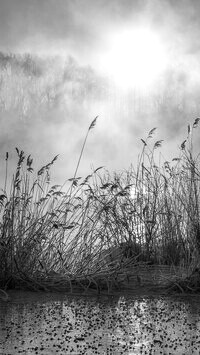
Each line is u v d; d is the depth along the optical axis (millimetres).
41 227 8969
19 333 6098
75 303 7691
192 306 7594
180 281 8625
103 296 8164
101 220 9898
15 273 8602
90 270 8930
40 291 8414
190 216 10430
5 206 8977
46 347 5602
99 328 6391
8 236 8781
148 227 10883
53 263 9156
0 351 5430
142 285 8773
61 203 9508
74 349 5559
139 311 7281
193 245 10219
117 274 8742
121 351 5523
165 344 5781
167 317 6965
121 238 10562
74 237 9195
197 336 6098
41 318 6812
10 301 7746
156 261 10578
